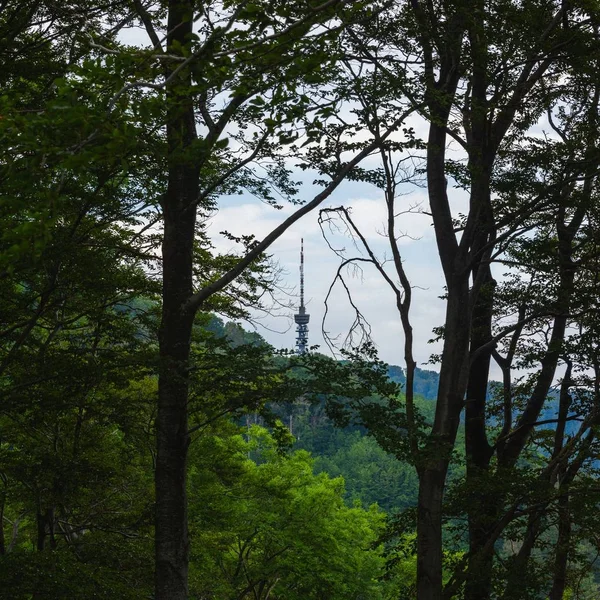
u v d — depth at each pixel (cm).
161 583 1419
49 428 1948
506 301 1836
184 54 748
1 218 852
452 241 1770
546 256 1722
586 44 1591
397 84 1406
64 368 1488
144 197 1614
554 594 1908
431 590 1636
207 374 1484
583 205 1675
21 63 1443
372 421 1422
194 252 1872
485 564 1661
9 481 1822
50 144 633
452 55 1534
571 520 1652
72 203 1513
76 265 1523
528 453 2173
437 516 1653
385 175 1612
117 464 2002
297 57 832
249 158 1369
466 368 1717
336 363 1432
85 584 1566
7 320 1555
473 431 1942
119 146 643
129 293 1727
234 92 818
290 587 3067
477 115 1569
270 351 1452
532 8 1552
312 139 870
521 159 1700
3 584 1475
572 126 1948
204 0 1054
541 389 1977
